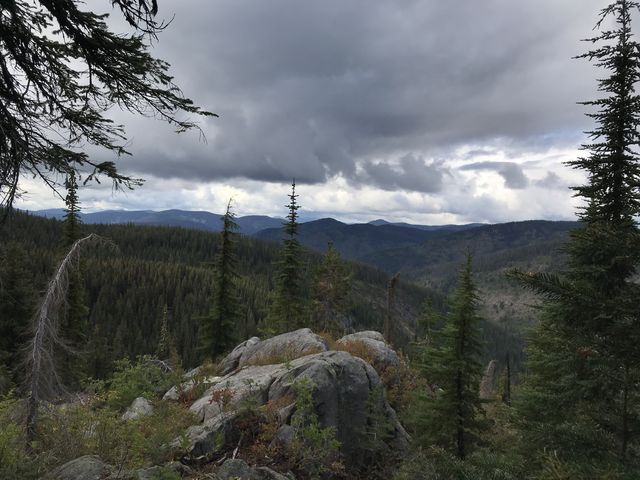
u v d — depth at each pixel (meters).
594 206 10.97
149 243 184.75
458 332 15.09
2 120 4.83
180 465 7.36
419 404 16.27
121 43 4.89
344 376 12.50
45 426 7.72
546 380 13.80
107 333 81.25
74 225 27.62
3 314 22.14
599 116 10.89
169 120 5.79
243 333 83.81
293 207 35.44
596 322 4.53
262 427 9.44
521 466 5.70
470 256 15.61
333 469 9.52
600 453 4.91
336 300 38.97
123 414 10.55
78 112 5.51
